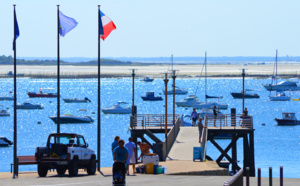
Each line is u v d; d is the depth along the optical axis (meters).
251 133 126.75
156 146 90.69
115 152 55.84
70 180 63.94
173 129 117.75
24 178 68.69
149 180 63.19
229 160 131.62
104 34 86.25
